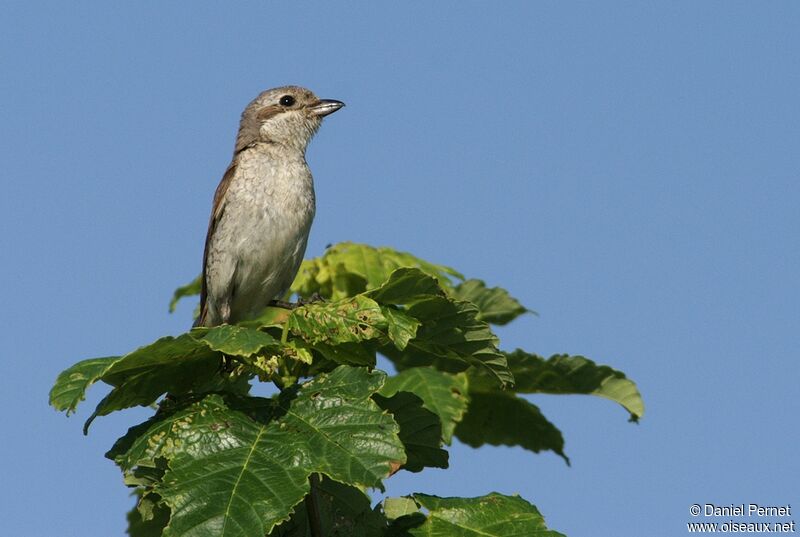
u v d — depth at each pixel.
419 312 7.98
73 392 7.02
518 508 7.52
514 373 10.75
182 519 6.27
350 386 7.22
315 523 7.63
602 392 10.64
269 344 7.20
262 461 6.69
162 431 6.96
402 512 7.84
